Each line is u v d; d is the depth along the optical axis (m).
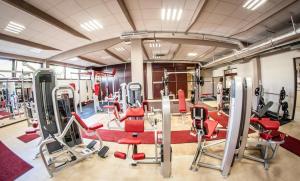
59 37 5.01
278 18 4.00
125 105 5.66
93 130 2.96
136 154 2.38
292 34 3.47
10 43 5.01
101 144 3.07
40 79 2.99
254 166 2.44
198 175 2.25
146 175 2.29
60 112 3.08
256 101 6.71
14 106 6.77
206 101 10.12
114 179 2.22
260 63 6.83
